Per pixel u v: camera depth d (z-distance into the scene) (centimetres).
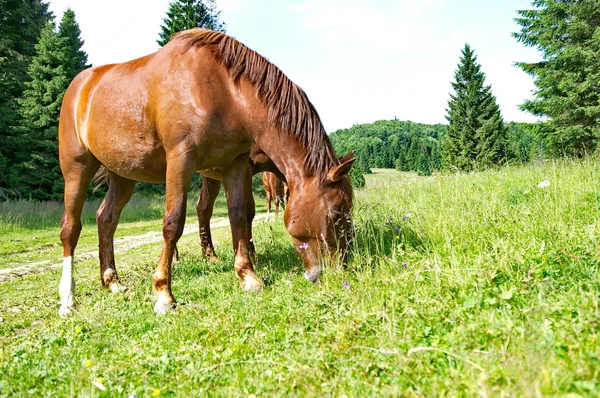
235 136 470
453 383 189
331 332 279
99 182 696
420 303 301
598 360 173
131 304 486
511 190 639
